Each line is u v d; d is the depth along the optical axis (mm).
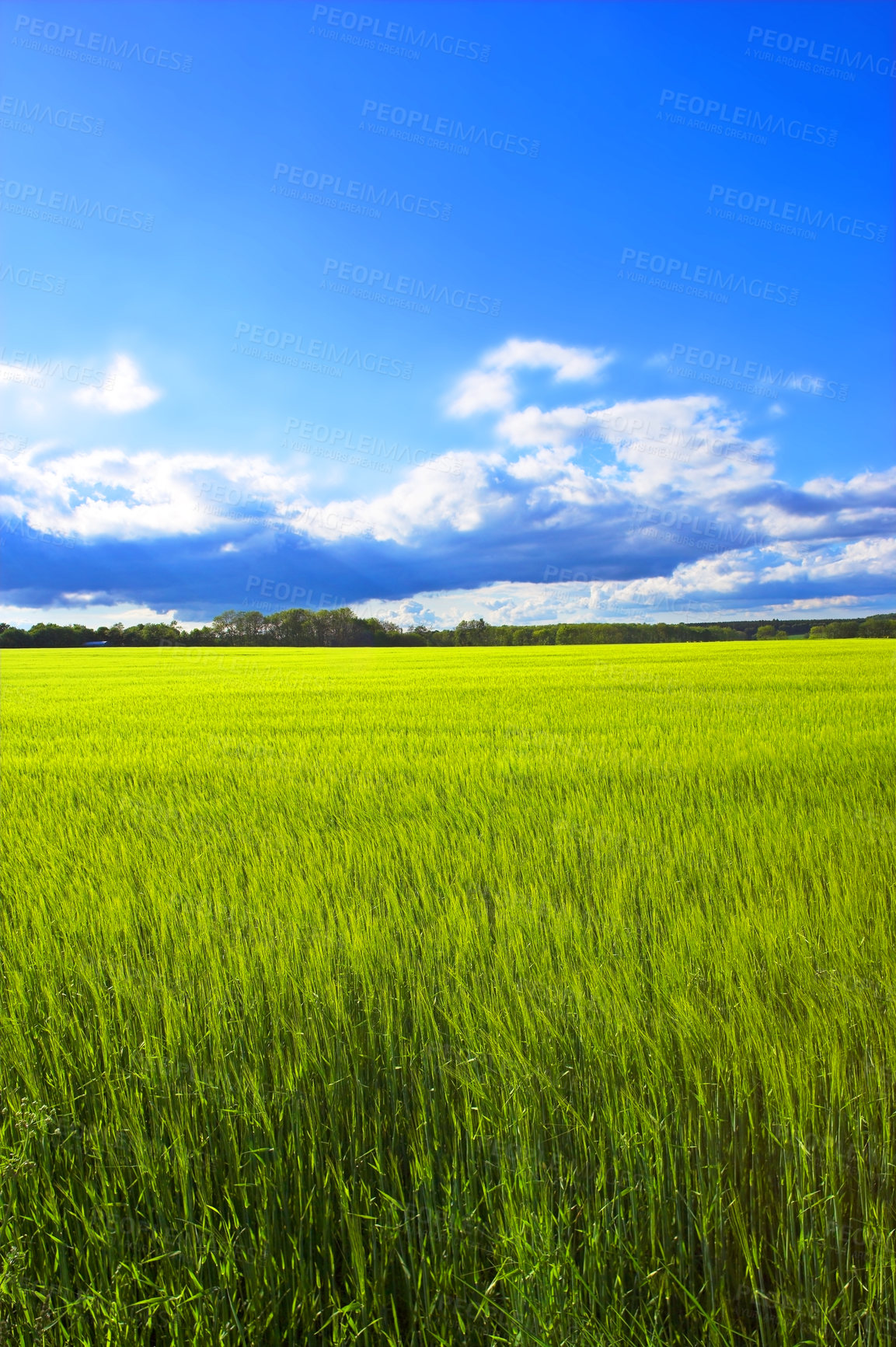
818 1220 1860
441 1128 2152
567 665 25344
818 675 17656
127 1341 1663
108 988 2910
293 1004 2691
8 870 4316
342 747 8648
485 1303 1674
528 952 3057
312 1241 1858
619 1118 2100
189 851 4598
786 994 2771
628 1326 1650
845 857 4129
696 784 6156
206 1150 2135
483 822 5078
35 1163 2014
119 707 14094
